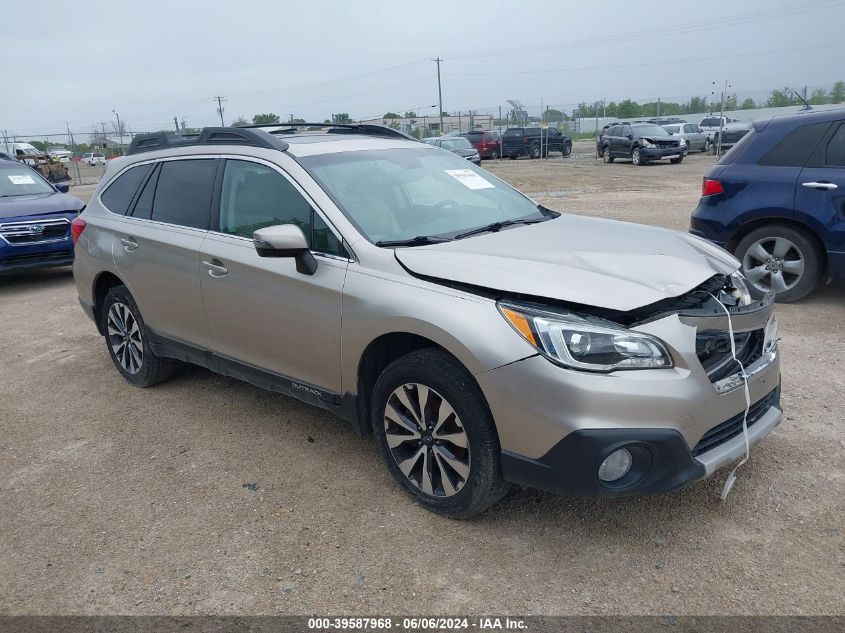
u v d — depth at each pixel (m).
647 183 19.69
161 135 4.96
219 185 4.29
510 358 2.88
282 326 3.81
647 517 3.28
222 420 4.62
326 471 3.87
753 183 6.48
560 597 2.79
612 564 2.97
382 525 3.33
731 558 2.97
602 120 52.41
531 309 2.92
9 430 4.67
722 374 3.06
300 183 3.81
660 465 2.83
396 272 3.32
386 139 4.62
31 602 2.93
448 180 4.33
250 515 3.48
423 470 3.35
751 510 3.29
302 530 3.33
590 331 2.81
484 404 3.04
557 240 3.59
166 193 4.70
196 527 3.41
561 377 2.79
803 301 6.61
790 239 6.37
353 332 3.42
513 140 35.31
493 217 4.11
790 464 3.66
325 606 2.82
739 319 3.12
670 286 3.01
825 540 3.05
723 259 3.60
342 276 3.48
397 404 3.41
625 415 2.76
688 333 2.92
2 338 6.92
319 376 3.72
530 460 2.91
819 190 6.11
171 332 4.71
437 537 3.21
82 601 2.92
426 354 3.20
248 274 3.93
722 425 3.03
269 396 5.00
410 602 2.81
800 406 4.34
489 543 3.15
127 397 5.12
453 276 3.13
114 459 4.16
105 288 5.39
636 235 3.78
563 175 23.81
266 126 4.78
